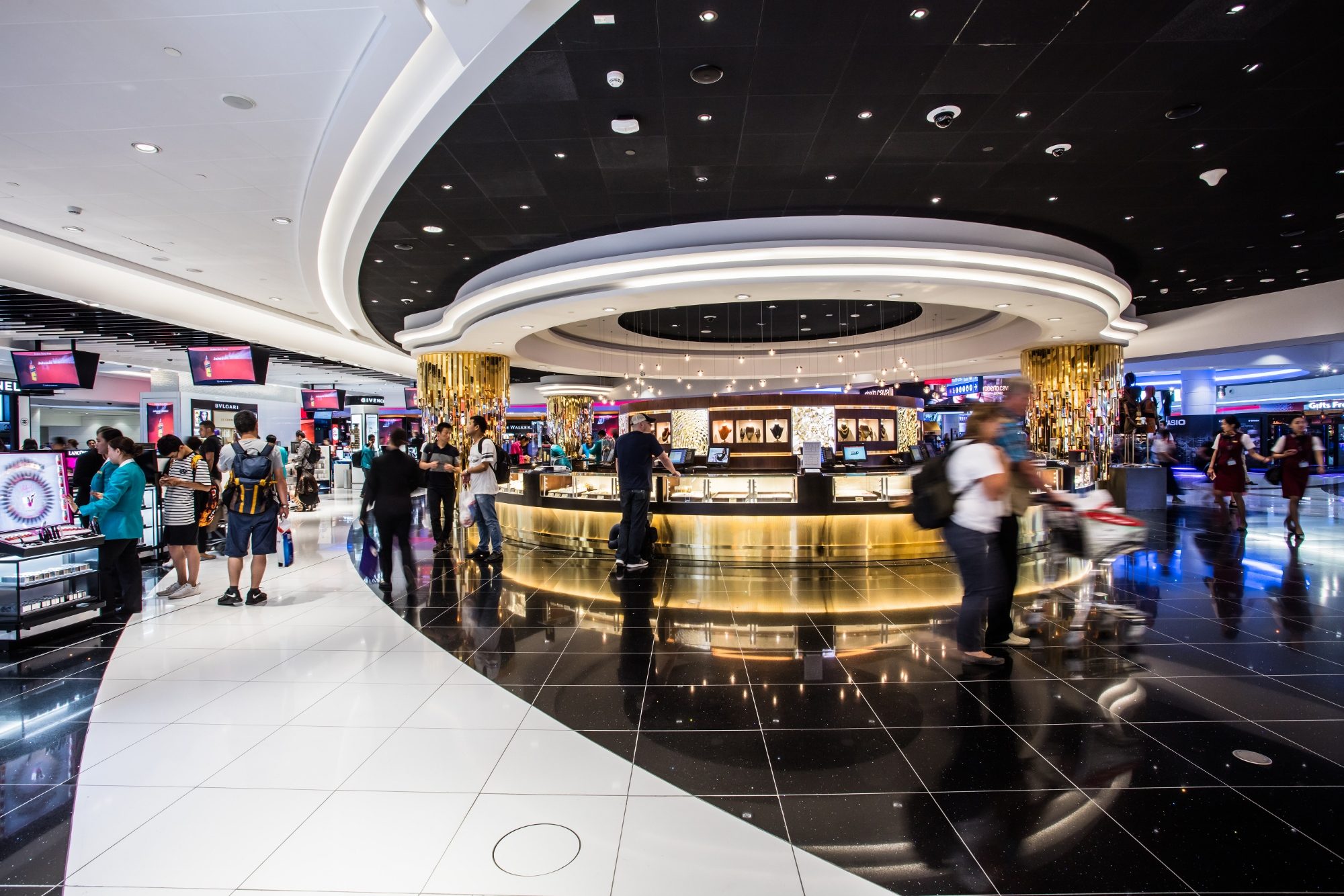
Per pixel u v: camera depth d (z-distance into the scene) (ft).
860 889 6.40
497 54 12.53
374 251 25.80
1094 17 12.21
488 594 18.88
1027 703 10.82
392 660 13.23
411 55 12.16
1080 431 41.09
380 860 6.87
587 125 16.08
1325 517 32.55
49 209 20.36
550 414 79.20
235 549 17.74
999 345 44.19
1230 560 22.25
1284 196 21.39
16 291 30.58
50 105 14.15
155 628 15.60
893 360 57.41
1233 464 27.73
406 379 76.54
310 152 16.61
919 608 17.02
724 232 23.09
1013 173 19.38
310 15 11.38
